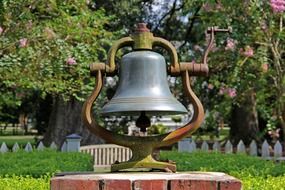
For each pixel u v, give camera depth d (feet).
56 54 25.80
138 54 10.21
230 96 30.76
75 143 31.78
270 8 27.02
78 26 26.99
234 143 44.19
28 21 25.14
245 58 28.27
